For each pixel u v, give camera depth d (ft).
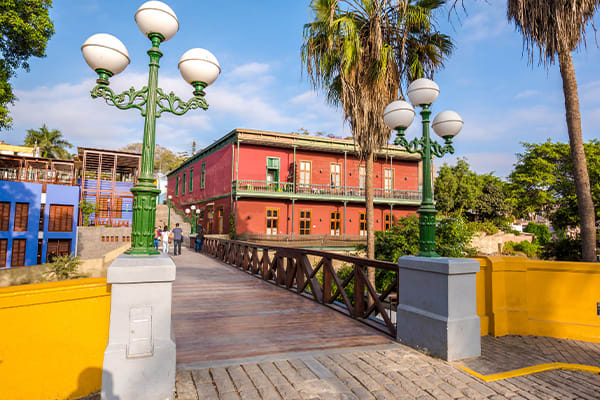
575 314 14.08
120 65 9.57
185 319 16.08
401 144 13.07
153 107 9.83
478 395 8.77
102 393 8.09
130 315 8.45
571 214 66.80
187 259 47.16
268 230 68.64
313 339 13.14
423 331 11.93
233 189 66.44
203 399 8.31
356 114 26.71
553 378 9.95
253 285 26.04
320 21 27.09
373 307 14.87
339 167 75.46
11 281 30.58
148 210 9.67
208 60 10.50
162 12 9.52
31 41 33.88
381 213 78.38
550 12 18.72
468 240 47.42
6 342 7.72
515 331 14.28
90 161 73.97
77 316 8.54
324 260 19.34
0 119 33.04
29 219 57.00
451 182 108.47
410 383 9.37
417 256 12.82
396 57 27.61
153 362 8.43
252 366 10.37
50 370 8.16
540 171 103.14
